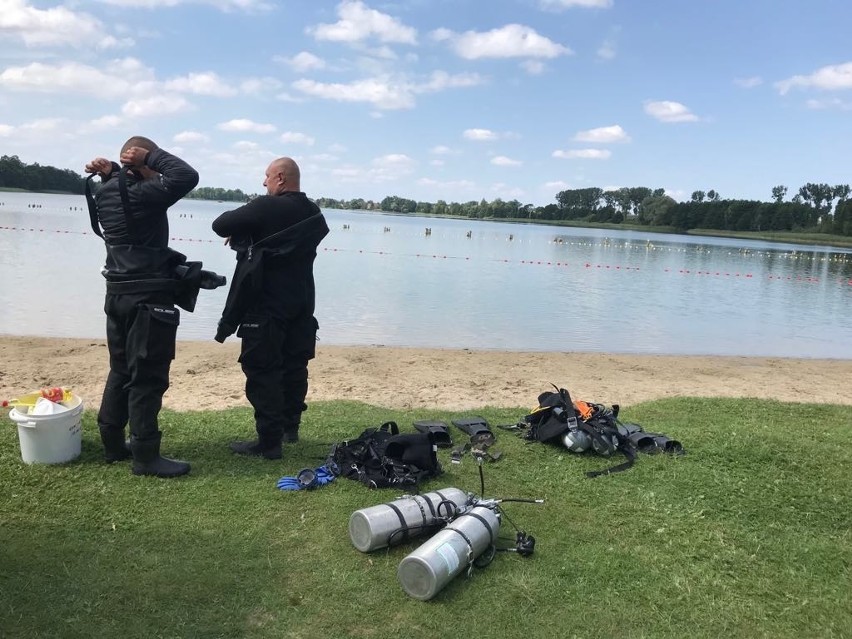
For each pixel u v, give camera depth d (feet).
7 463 15.05
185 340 37.27
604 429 18.56
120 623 9.81
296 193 16.57
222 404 23.81
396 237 188.14
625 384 31.53
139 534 12.41
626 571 12.21
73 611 9.98
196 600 10.48
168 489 14.42
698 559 12.89
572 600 11.23
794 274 117.70
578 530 13.78
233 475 15.47
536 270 101.14
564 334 47.16
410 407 24.93
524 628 10.41
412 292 65.62
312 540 12.64
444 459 17.75
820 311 67.26
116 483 14.55
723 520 14.69
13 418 14.94
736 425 22.63
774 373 36.73
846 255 205.87
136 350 14.38
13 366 28.40
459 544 11.51
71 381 26.40
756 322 58.03
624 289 79.41
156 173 14.69
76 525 12.56
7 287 53.06
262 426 16.56
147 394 14.71
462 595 11.16
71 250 85.25
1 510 12.89
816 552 13.41
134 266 14.24
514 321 51.52
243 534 12.66
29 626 9.56
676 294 76.89
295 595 10.80
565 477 16.71
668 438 19.42
